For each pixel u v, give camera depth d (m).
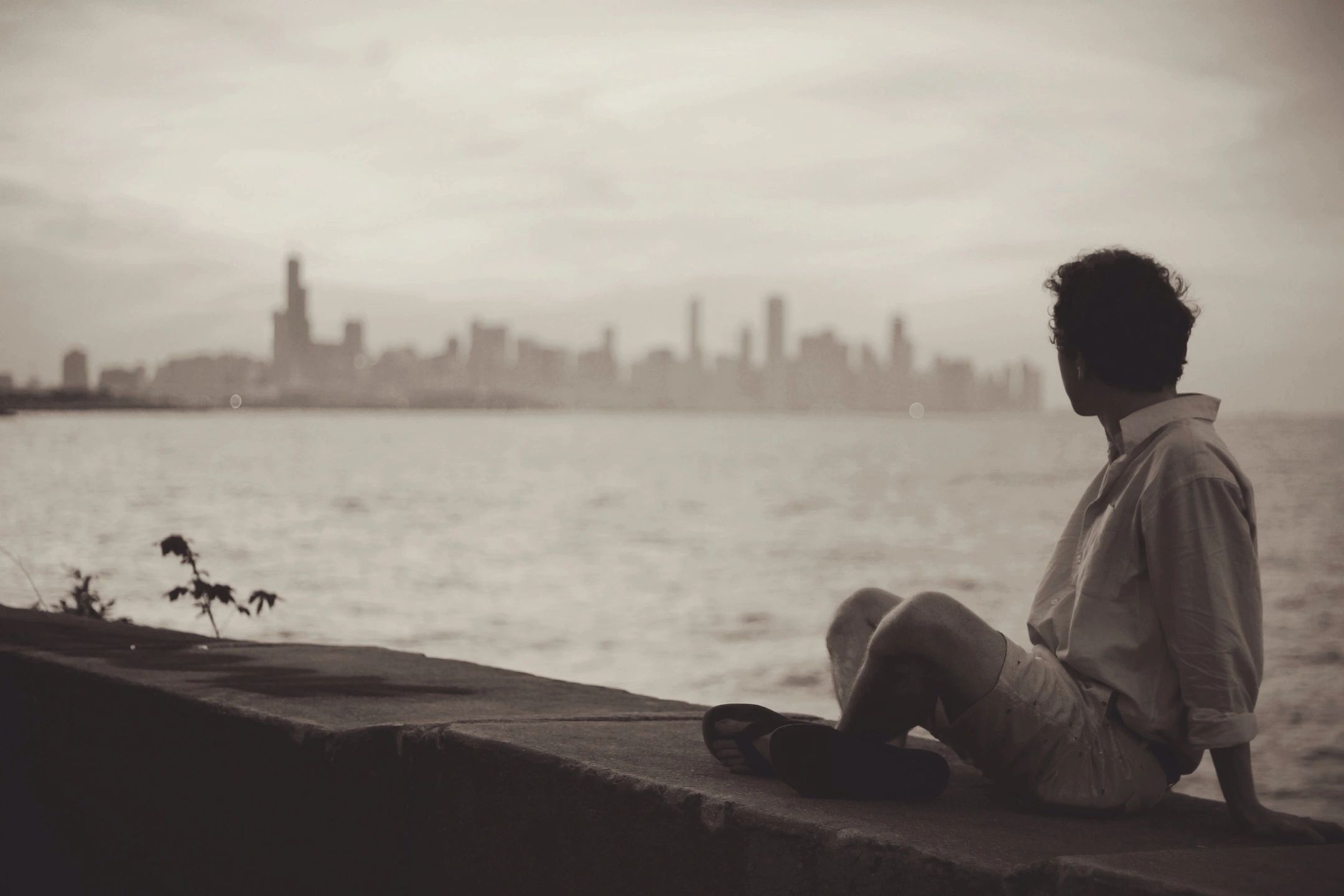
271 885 3.12
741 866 2.31
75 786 3.71
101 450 101.31
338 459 105.81
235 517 42.44
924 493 74.38
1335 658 19.03
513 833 2.72
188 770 3.35
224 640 4.70
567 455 130.00
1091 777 2.46
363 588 26.59
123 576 20.59
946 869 2.02
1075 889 1.90
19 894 3.86
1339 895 1.75
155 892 3.43
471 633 21.75
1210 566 2.37
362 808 2.96
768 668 19.06
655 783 2.47
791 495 71.81
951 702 2.52
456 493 66.00
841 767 2.41
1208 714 2.36
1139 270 2.59
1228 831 2.39
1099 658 2.51
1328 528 43.16
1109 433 2.71
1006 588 30.95
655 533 45.81
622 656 20.00
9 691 3.95
